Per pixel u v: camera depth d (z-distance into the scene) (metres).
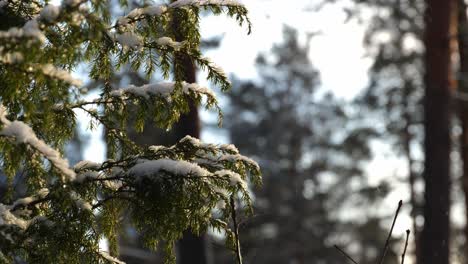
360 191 19.81
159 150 3.86
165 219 3.62
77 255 3.51
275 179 27.80
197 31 3.79
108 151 4.01
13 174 3.68
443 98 10.41
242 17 3.73
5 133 2.99
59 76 2.86
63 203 3.39
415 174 18.72
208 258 7.83
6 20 3.66
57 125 3.79
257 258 22.42
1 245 3.22
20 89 3.22
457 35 11.11
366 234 23.73
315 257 24.67
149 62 3.81
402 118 18.92
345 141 19.86
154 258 13.27
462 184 13.98
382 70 17.64
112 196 3.66
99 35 3.08
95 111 3.91
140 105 3.82
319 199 26.81
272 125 30.06
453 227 15.04
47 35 3.50
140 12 3.61
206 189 3.55
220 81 3.84
